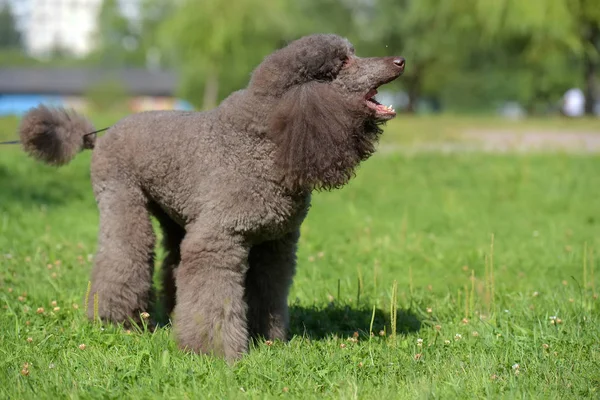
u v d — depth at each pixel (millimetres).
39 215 9016
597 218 9430
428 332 5168
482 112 60875
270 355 4453
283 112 4305
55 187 10922
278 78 4367
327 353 4516
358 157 4469
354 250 7730
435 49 42812
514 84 59219
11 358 4387
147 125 4840
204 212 4457
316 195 10914
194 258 4457
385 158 14969
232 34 30125
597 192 11281
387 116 4398
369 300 5891
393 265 7148
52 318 5242
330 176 4359
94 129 5391
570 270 6934
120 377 4113
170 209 4781
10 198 9984
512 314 5430
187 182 4551
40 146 5273
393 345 4672
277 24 31000
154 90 62469
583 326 5062
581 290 5934
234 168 4414
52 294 5805
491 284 5559
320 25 45688
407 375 4238
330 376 4191
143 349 4496
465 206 10070
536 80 50281
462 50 39969
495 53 40156
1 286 6016
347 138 4355
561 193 11102
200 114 4707
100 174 5000
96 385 4031
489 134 21516
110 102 46281
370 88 4379
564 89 49625
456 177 12625
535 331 4902
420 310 5617
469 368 4324
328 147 4293
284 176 4363
